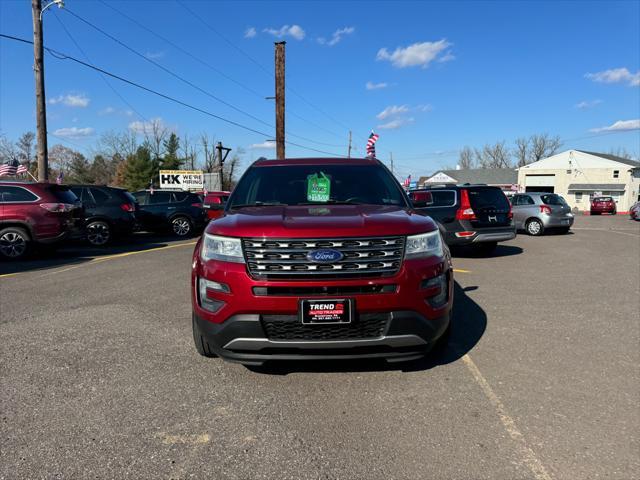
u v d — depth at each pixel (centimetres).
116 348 397
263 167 455
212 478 220
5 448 245
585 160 5241
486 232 916
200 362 364
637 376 333
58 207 944
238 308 286
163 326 459
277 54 1766
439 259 308
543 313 504
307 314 280
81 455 239
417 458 234
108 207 1203
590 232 1700
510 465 227
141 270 793
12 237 916
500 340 413
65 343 410
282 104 1783
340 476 220
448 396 303
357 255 286
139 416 279
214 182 3784
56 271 793
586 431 258
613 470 222
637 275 742
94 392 312
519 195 1611
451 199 941
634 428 261
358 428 264
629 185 5025
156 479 219
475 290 627
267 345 286
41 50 1447
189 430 263
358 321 286
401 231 295
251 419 276
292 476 221
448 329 349
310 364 357
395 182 434
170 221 1496
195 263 322
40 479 219
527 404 291
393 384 321
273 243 287
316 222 300
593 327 452
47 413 283
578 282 683
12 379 333
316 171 439
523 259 939
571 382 323
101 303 555
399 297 286
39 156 1466
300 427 266
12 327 458
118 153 6869
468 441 249
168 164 6450
